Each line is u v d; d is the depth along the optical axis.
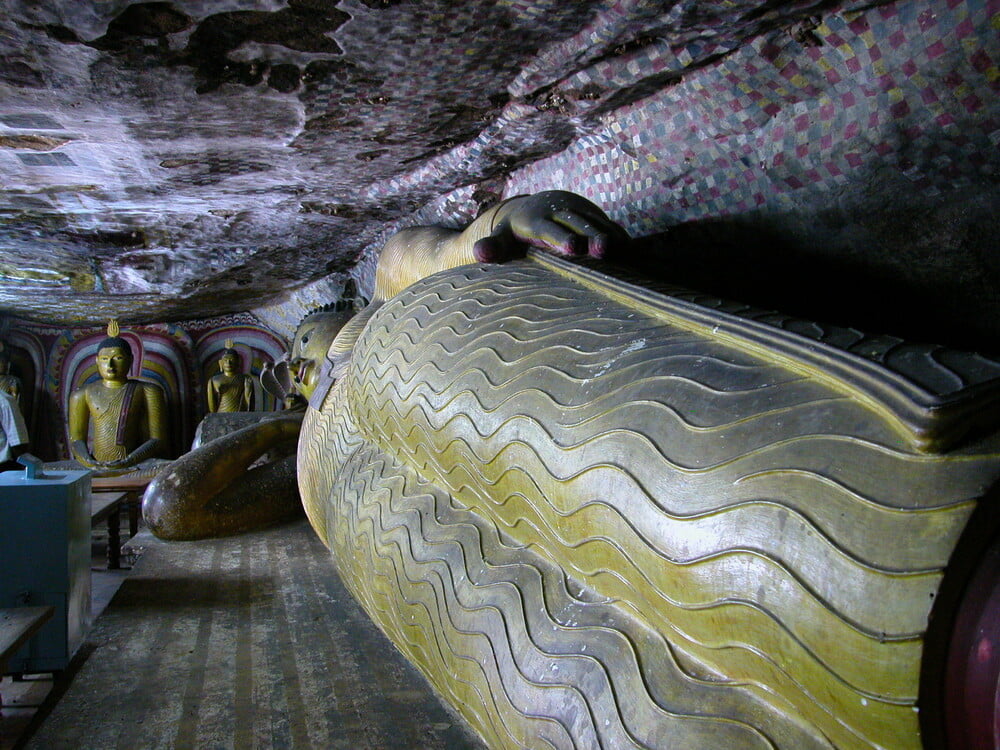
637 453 1.43
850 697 1.05
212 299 8.32
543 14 2.11
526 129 3.05
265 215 4.82
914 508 1.01
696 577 1.27
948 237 1.99
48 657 2.97
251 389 9.88
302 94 2.68
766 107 2.21
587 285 2.16
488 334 2.15
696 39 2.11
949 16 1.66
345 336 3.78
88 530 3.34
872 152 2.02
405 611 2.17
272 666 2.55
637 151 2.81
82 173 3.80
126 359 8.95
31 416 9.84
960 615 0.98
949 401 1.03
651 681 1.36
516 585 1.77
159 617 3.02
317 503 3.43
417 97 2.75
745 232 2.55
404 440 2.43
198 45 2.28
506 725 1.62
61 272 6.53
